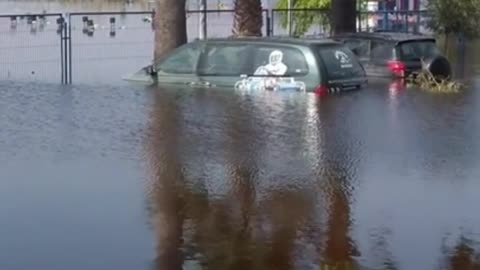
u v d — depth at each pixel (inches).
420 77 837.8
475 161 459.5
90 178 409.4
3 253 299.9
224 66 733.9
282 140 514.3
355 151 485.1
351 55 748.6
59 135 517.7
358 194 388.5
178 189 391.2
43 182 401.1
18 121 565.9
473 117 616.7
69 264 289.1
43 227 330.3
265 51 721.6
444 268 292.5
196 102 659.4
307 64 708.7
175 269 285.9
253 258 297.9
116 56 1074.7
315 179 415.8
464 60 1237.1
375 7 1670.8
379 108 652.7
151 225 334.3
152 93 709.9
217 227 334.0
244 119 585.9
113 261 292.7
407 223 342.6
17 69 972.6
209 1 1790.1
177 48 789.2
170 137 517.3
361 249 310.0
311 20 1306.6
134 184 399.9
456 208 365.4
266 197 379.9
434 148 495.5
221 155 468.4
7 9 1722.4
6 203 363.6
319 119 592.7
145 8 1772.9
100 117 585.3
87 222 337.1
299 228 334.0
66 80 865.5
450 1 1386.6
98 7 1806.1
